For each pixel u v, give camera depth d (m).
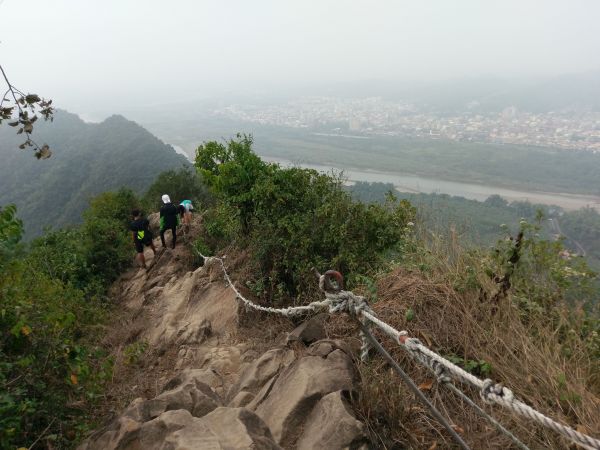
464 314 3.59
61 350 4.10
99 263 11.76
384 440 2.78
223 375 4.86
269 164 7.34
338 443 2.66
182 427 2.77
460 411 2.98
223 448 2.54
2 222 4.43
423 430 2.86
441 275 4.00
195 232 11.47
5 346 3.91
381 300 3.99
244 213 7.36
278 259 6.01
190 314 7.02
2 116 3.68
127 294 10.62
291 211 6.34
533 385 2.98
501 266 3.92
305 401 3.04
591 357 3.35
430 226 4.85
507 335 3.38
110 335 7.59
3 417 3.20
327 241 5.66
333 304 2.94
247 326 5.80
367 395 2.96
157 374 5.52
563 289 3.87
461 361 3.24
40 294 5.57
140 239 11.47
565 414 2.83
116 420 3.10
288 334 4.59
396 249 5.55
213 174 7.70
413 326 3.59
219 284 7.18
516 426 2.79
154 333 7.09
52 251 11.29
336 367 3.25
